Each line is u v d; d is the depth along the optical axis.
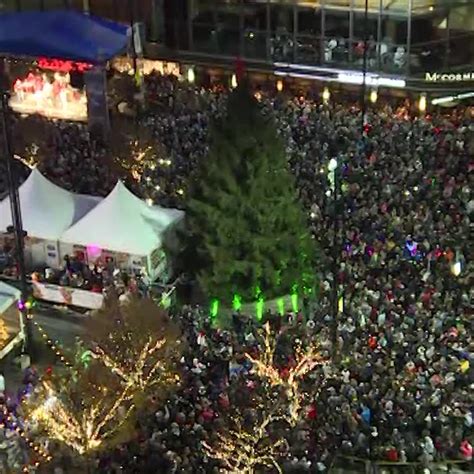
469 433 32.19
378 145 47.97
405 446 31.61
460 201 44.09
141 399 33.41
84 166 48.69
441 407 32.56
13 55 54.25
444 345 35.31
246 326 37.34
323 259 40.91
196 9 57.38
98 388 33.38
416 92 55.00
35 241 41.72
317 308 38.34
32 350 37.88
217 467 30.72
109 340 34.81
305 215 40.56
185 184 44.12
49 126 51.84
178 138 49.88
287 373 34.25
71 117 53.16
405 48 54.12
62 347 38.28
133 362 34.12
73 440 31.75
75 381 33.97
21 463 31.66
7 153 33.81
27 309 37.38
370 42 54.59
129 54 56.25
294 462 30.98
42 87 54.19
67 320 40.09
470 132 49.31
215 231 38.84
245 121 38.19
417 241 41.38
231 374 34.50
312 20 55.25
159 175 47.03
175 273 41.84
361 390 33.31
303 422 32.28
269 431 32.09
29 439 32.28
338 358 34.34
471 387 33.53
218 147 38.53
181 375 34.56
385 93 55.84
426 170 46.19
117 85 54.12
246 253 38.91
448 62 54.47
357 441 31.73
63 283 40.41
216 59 57.88
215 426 32.25
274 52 56.69
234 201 38.50
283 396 33.19
